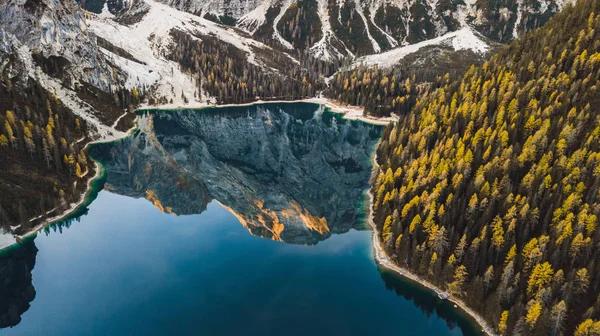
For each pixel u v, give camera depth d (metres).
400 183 113.19
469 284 74.06
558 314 58.16
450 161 108.00
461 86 153.00
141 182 152.25
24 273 82.19
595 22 142.12
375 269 86.56
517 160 99.12
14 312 69.44
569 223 74.00
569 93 114.94
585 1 158.88
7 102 139.50
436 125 131.62
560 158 93.00
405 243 85.88
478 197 92.06
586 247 70.19
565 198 84.44
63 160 129.25
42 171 118.75
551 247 73.25
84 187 128.62
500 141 108.38
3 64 154.00
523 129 111.81
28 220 100.25
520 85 133.75
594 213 77.12
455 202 92.25
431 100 159.62
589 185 86.44
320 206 138.75
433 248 81.19
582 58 125.31
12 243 92.88
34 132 127.06
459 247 76.94
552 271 66.50
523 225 80.44
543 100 120.62
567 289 63.75
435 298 75.25
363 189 140.12
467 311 70.81
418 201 95.44
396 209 95.94
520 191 90.94
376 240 98.50
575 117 105.75
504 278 68.88
